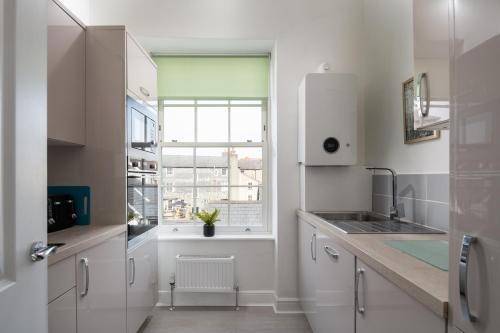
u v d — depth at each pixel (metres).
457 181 0.68
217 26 2.71
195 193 3.05
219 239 2.85
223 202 3.05
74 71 1.83
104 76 2.00
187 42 2.78
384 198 2.44
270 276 2.89
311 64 2.76
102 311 1.63
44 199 0.94
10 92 0.80
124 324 1.95
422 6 1.31
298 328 2.43
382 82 2.46
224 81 2.99
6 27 0.79
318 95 2.46
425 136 1.88
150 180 2.48
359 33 2.78
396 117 2.26
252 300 2.87
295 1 2.76
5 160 0.78
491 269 0.57
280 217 2.73
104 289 1.66
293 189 2.74
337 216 2.56
